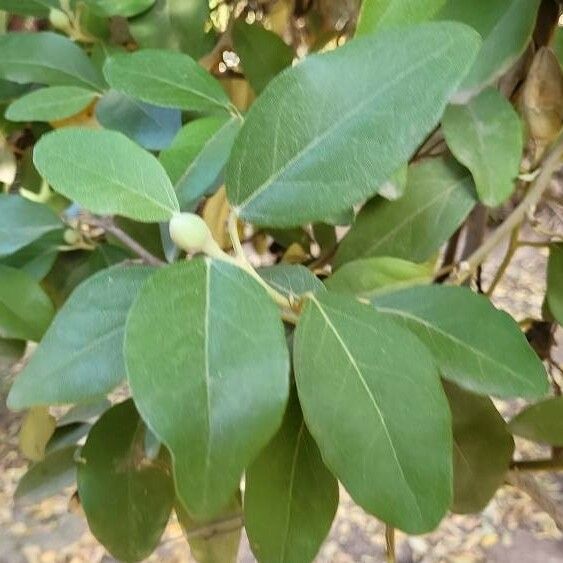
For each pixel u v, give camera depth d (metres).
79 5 0.30
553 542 0.83
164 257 0.28
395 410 0.17
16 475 0.86
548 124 0.25
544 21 0.27
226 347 0.16
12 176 0.32
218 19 0.37
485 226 0.32
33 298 0.24
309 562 0.21
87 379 0.19
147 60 0.23
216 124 0.22
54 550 0.82
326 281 0.23
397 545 0.82
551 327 0.34
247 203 0.18
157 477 0.27
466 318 0.21
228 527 0.30
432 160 0.26
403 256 0.25
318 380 0.17
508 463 0.26
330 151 0.17
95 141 0.18
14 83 0.30
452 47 0.17
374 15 0.21
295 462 0.21
